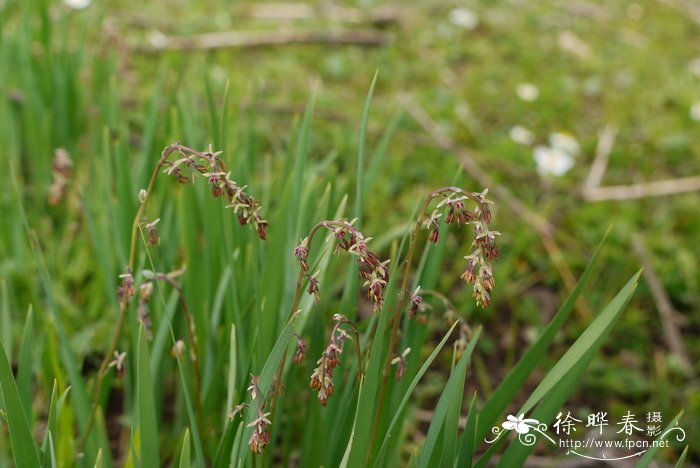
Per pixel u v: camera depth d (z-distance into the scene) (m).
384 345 0.31
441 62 0.90
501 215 0.64
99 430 0.33
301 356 0.27
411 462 0.28
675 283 0.59
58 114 0.54
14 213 0.46
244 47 0.88
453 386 0.27
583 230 0.63
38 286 0.48
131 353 0.36
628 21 1.06
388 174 0.66
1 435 0.34
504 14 1.04
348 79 0.85
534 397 0.27
